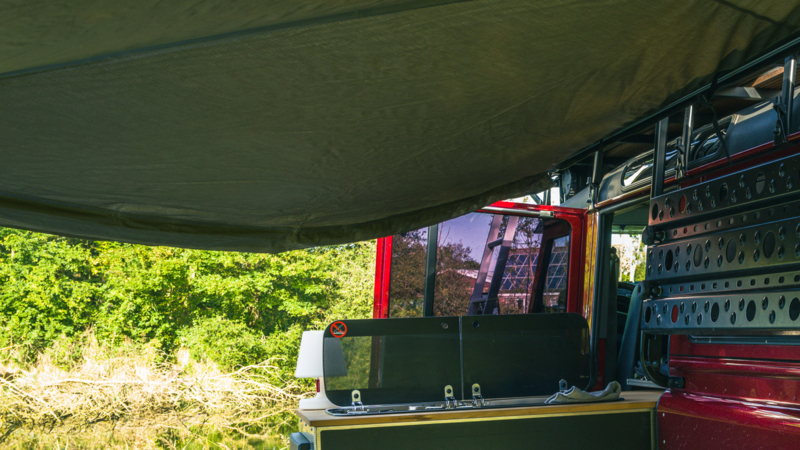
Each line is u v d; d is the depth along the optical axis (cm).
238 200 297
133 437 1255
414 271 440
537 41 173
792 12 169
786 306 214
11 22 125
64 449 1161
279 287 1755
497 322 332
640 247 482
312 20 149
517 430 299
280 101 195
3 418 1280
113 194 275
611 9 160
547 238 449
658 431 296
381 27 158
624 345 430
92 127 201
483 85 200
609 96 217
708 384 269
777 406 231
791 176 217
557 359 337
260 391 1545
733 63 195
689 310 263
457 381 321
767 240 224
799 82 288
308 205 318
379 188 304
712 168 273
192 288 1711
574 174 458
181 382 1466
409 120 223
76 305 1645
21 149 218
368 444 282
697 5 163
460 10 154
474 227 446
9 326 1587
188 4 129
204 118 202
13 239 1645
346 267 1817
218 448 1186
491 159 283
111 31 136
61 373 1413
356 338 315
